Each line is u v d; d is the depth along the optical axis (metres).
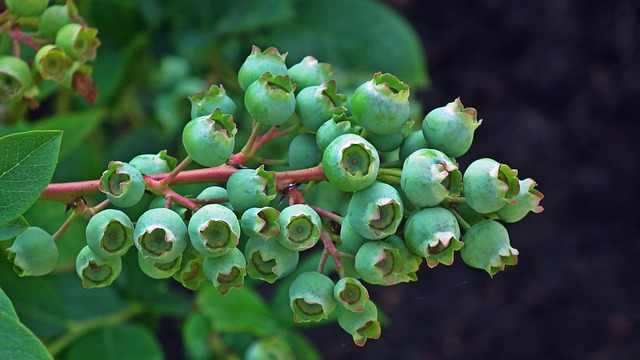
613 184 1.12
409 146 0.45
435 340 1.06
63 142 0.58
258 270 0.44
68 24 0.49
